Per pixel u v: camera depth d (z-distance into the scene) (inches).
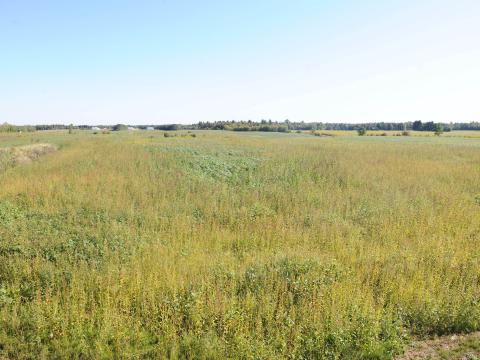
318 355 214.5
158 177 678.5
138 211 469.7
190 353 213.9
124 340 218.7
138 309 248.2
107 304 248.4
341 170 778.8
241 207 511.5
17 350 213.3
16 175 653.9
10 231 366.3
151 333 232.2
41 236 359.3
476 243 376.8
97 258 324.8
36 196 511.5
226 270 303.9
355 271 308.3
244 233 405.7
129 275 289.0
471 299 268.5
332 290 269.0
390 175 746.8
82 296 257.1
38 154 1065.5
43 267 296.4
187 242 372.2
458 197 573.9
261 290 270.4
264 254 344.8
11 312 246.1
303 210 499.8
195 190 605.3
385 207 509.4
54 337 224.1
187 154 991.0
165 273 290.7
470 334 239.5
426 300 260.5
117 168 750.5
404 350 221.8
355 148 1374.3
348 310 247.8
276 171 778.8
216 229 412.2
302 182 670.5
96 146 1253.1
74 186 578.2
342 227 427.8
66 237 358.6
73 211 443.2
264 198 562.6
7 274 291.6
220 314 244.4
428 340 234.4
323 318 242.5
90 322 238.5
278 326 237.0
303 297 268.1
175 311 246.5
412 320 251.3
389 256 340.8
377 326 232.2
